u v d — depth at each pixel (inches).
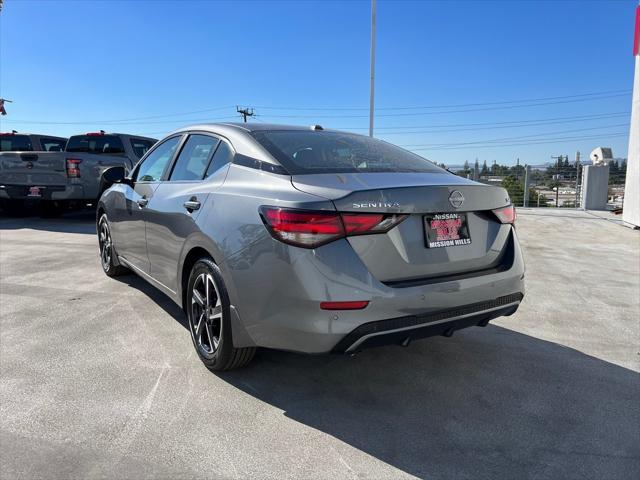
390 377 125.0
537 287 218.4
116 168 187.9
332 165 118.4
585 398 115.3
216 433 98.4
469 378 125.0
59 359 131.3
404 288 99.6
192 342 142.9
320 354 97.3
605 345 148.4
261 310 102.2
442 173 130.9
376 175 113.7
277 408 108.7
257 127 136.6
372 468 88.7
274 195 103.2
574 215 552.1
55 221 444.1
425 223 105.1
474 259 113.4
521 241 354.3
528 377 126.0
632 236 380.5
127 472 85.9
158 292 195.0
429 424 103.5
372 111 695.7
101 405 108.0
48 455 90.1
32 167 400.5
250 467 88.2
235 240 107.2
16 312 169.6
